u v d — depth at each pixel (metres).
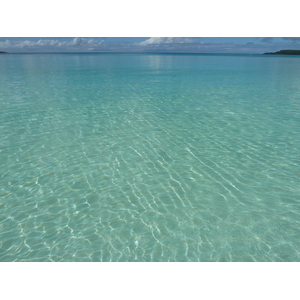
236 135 8.30
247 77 23.30
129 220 4.57
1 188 5.46
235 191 5.39
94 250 3.99
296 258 3.85
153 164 6.46
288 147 7.41
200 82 20.02
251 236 4.22
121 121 9.64
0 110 10.83
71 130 8.63
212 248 4.00
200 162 6.56
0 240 4.16
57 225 4.48
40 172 6.06
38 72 26.48
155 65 40.00
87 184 5.62
